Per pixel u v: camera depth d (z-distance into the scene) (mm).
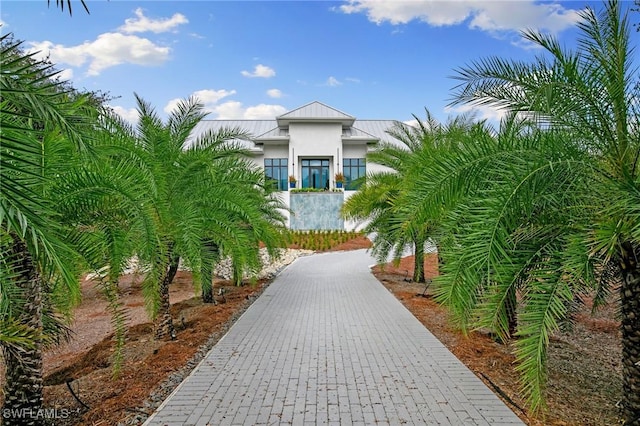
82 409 3998
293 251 20234
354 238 25203
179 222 5848
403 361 5133
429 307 8406
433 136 8969
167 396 4129
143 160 5531
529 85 3295
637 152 3080
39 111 2574
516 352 2969
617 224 2611
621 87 3137
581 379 4707
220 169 7594
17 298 3100
